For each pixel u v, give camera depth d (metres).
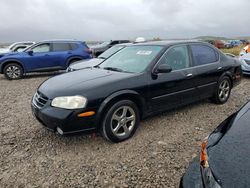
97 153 3.68
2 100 6.82
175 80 4.58
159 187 2.91
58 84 3.97
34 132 4.45
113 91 3.78
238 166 1.76
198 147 3.82
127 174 3.16
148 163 3.39
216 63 5.53
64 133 3.59
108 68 4.75
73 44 11.93
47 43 11.48
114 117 3.85
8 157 3.61
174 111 5.38
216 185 1.72
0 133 4.42
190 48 5.10
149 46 4.89
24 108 5.96
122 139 3.99
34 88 8.64
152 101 4.32
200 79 5.10
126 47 5.37
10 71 10.82
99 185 2.97
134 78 4.07
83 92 3.62
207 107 5.68
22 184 3.02
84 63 8.22
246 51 9.86
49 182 3.04
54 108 3.61
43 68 11.35
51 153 3.71
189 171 2.20
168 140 4.06
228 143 2.03
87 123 3.62
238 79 6.21
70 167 3.34
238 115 2.47
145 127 4.57
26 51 11.21
